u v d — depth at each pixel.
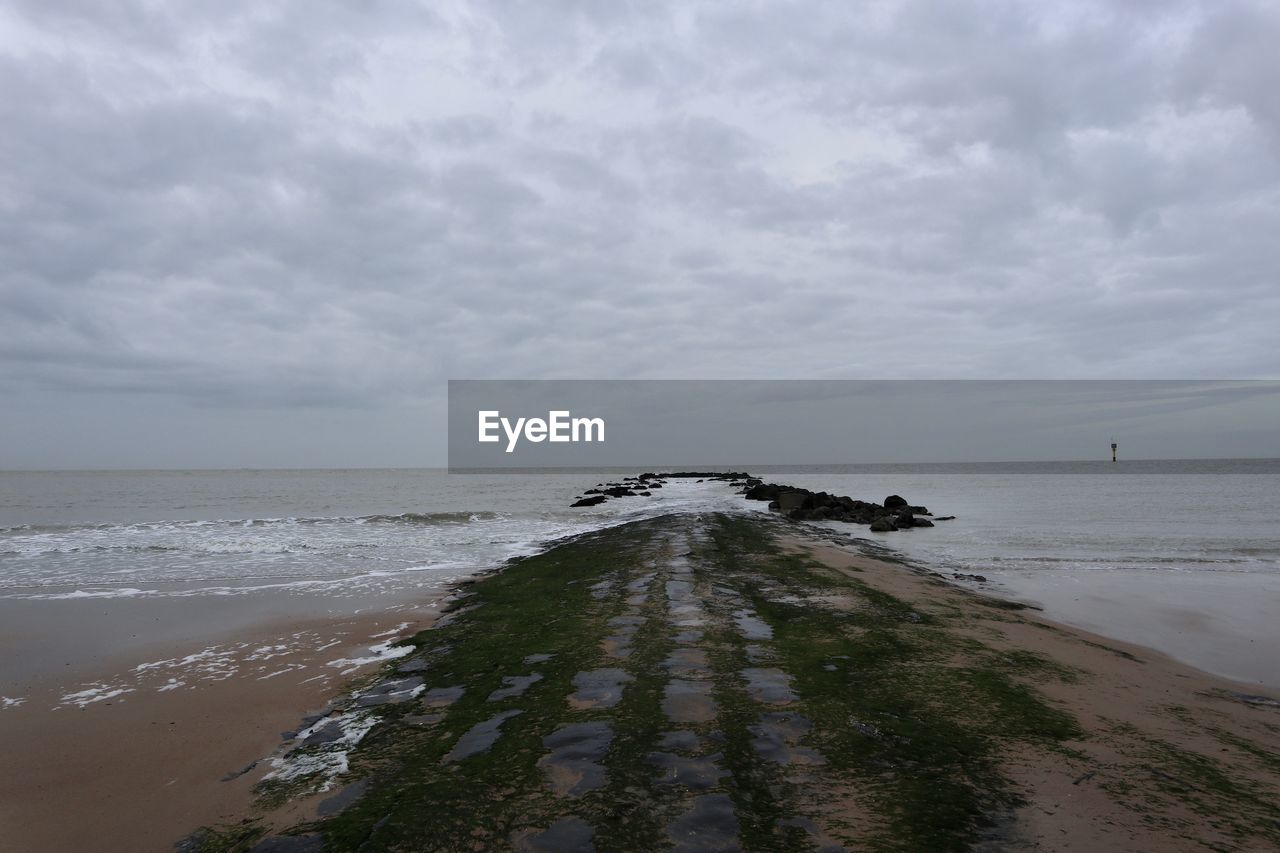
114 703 7.30
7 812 5.00
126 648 9.51
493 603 11.59
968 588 13.30
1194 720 6.43
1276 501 40.34
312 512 35.84
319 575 15.41
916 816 4.41
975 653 8.31
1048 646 8.94
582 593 11.94
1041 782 4.93
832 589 11.96
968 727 5.95
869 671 7.45
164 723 6.69
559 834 4.23
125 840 4.56
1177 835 4.24
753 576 13.22
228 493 57.31
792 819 4.37
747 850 4.03
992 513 32.47
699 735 5.69
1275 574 15.33
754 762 5.19
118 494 55.53
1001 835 4.21
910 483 75.69
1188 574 15.33
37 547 20.44
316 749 5.86
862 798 4.64
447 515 31.78
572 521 28.89
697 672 7.37
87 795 5.23
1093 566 16.38
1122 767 5.22
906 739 5.65
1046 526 25.95
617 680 7.14
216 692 7.59
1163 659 8.88
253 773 5.48
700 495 51.34
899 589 12.41
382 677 7.87
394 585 14.08
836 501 33.47
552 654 8.22
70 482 93.75
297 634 10.14
